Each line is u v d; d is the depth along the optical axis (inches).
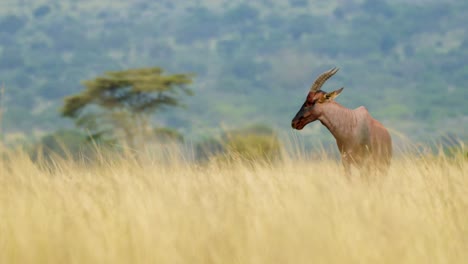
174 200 1059.3
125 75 6259.8
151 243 860.0
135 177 1202.0
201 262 831.1
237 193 1083.3
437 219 987.3
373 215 950.4
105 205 1034.1
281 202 1034.1
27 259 828.6
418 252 852.0
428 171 1277.1
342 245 852.6
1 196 1080.2
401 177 1263.5
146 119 6220.5
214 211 987.9
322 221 937.5
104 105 6215.6
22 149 1296.8
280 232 893.2
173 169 1322.6
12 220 950.4
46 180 1194.6
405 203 1066.1
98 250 835.4
